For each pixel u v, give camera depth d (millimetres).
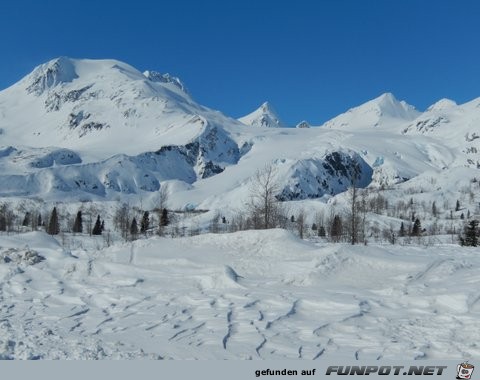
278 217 55906
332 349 12125
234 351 12000
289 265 20359
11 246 27141
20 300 17484
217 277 19094
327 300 16125
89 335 13305
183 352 11914
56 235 79625
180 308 16109
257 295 17156
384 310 15156
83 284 19484
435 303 15438
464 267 19438
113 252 23812
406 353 11688
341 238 66125
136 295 17828
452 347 12000
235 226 75312
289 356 11641
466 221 113188
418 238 72812
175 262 21812
